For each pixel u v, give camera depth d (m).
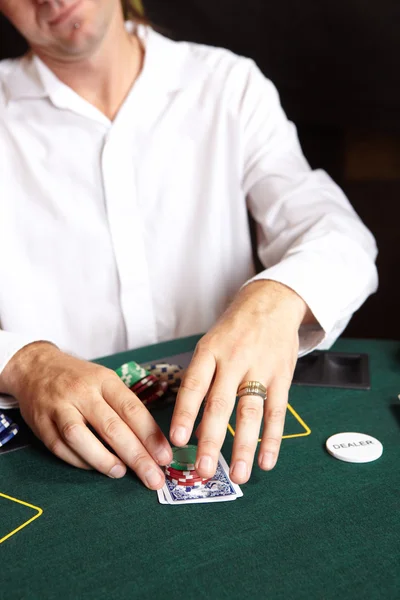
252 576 1.03
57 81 2.16
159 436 1.29
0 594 1.01
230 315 1.48
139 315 2.33
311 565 1.04
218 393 1.28
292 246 1.90
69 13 1.89
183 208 2.33
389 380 1.63
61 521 1.17
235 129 2.30
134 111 2.24
